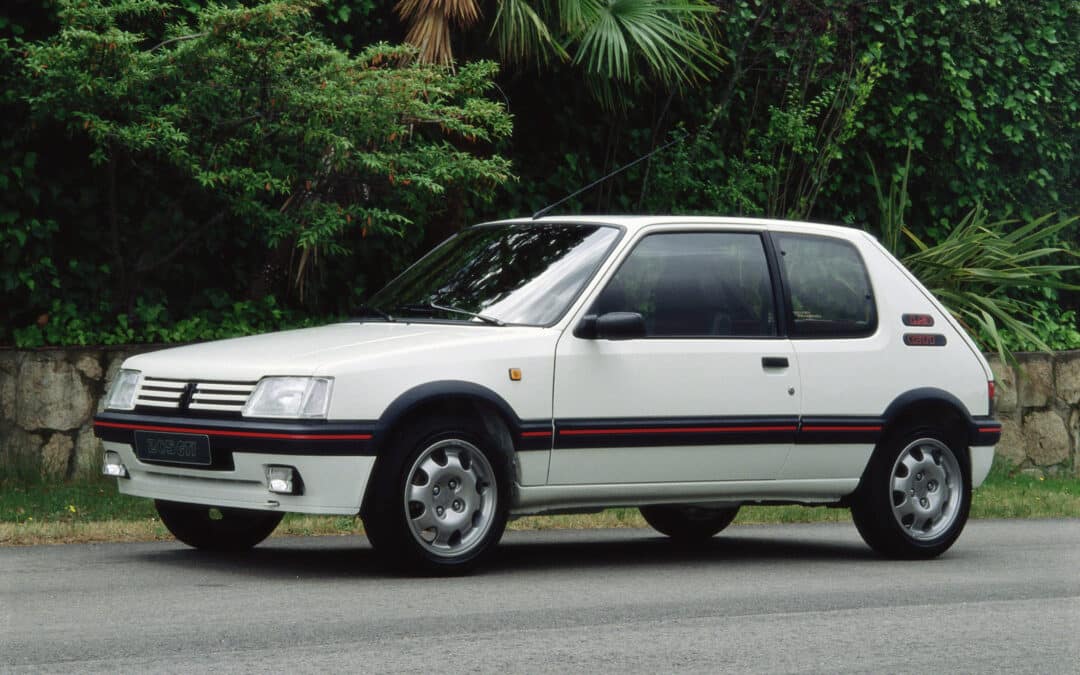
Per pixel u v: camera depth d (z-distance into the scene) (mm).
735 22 15078
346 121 10961
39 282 11930
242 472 7531
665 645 6043
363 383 7457
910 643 6215
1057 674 5652
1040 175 17812
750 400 8594
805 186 15867
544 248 8648
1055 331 17281
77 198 12141
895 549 9141
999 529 11273
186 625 6262
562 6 12633
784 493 8836
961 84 16656
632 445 8195
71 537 9203
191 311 12703
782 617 6801
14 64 11328
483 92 13086
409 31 12289
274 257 13000
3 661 5512
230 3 12000
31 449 11531
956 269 15648
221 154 10969
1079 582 8141
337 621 6410
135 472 8172
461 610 6766
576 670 5516
